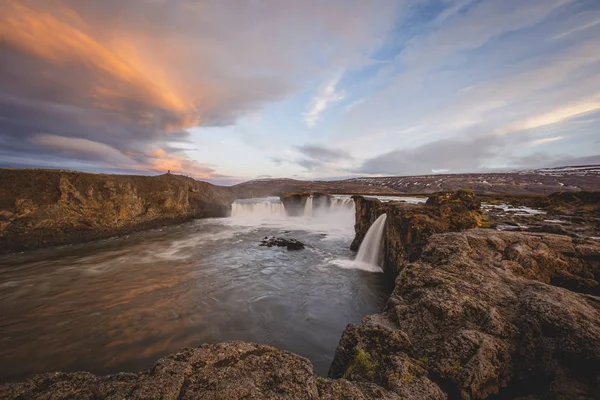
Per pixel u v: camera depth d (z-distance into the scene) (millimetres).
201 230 31984
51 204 22328
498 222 13234
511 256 7148
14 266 17688
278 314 10984
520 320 4645
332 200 41281
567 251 7090
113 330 9781
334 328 9969
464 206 13266
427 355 4375
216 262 18547
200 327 9977
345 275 15617
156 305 11797
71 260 19141
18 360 8227
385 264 16078
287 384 2830
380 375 4004
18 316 10844
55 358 8305
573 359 3898
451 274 6383
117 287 13922
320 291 13297
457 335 4418
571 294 5125
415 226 12312
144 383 2678
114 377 2918
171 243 24750
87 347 8820
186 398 2523
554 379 3842
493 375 3908
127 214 28172
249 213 46656
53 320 10500
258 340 9164
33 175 22438
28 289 13703
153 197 32438
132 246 23531
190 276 15625
